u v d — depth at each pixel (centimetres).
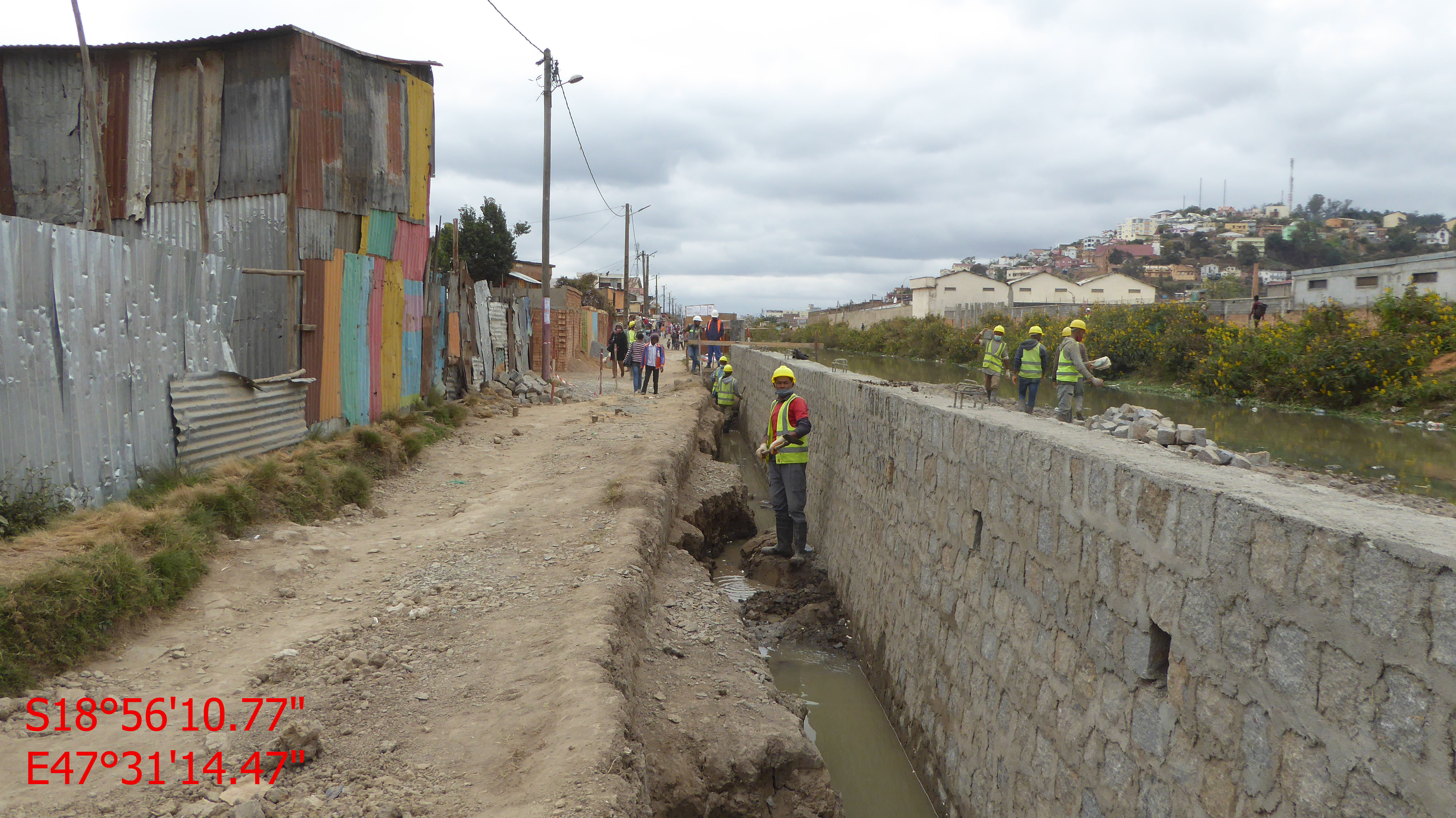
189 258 769
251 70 987
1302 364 1803
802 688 766
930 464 655
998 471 516
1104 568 389
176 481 707
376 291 1188
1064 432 484
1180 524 329
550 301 2836
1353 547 244
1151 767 344
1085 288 5831
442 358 1513
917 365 3856
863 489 876
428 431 1191
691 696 548
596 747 349
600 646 466
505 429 1379
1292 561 268
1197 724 315
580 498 865
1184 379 2278
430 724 387
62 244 614
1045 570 451
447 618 529
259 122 983
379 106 1186
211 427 785
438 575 616
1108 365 1224
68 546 526
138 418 694
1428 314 1786
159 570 534
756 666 630
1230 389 1978
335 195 1071
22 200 1038
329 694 419
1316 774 255
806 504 1173
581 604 540
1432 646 217
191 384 761
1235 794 292
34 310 589
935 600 629
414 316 1330
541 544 700
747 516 1239
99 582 477
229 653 470
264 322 918
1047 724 437
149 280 711
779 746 509
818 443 1147
